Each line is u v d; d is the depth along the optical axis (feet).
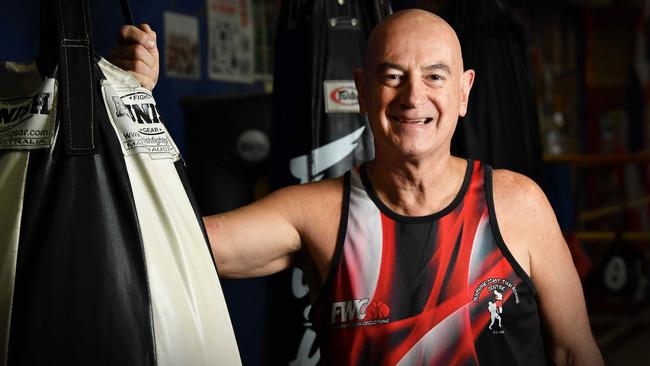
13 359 4.04
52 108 4.34
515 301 4.99
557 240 5.15
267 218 5.26
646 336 15.99
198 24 12.73
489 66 8.54
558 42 25.43
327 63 7.22
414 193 5.04
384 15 7.36
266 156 10.40
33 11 10.02
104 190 4.33
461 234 5.02
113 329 4.17
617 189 25.00
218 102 10.49
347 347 5.00
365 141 7.25
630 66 26.45
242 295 10.48
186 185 4.74
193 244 4.57
